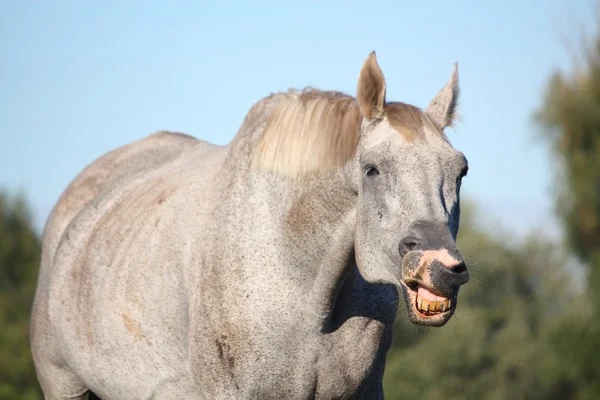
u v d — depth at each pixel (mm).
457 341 41875
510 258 46938
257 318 7789
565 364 33094
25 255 49125
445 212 6891
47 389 10805
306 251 7699
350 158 7508
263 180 7949
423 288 6793
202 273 8164
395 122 7199
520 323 43469
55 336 10188
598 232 32219
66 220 10797
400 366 41812
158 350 8719
